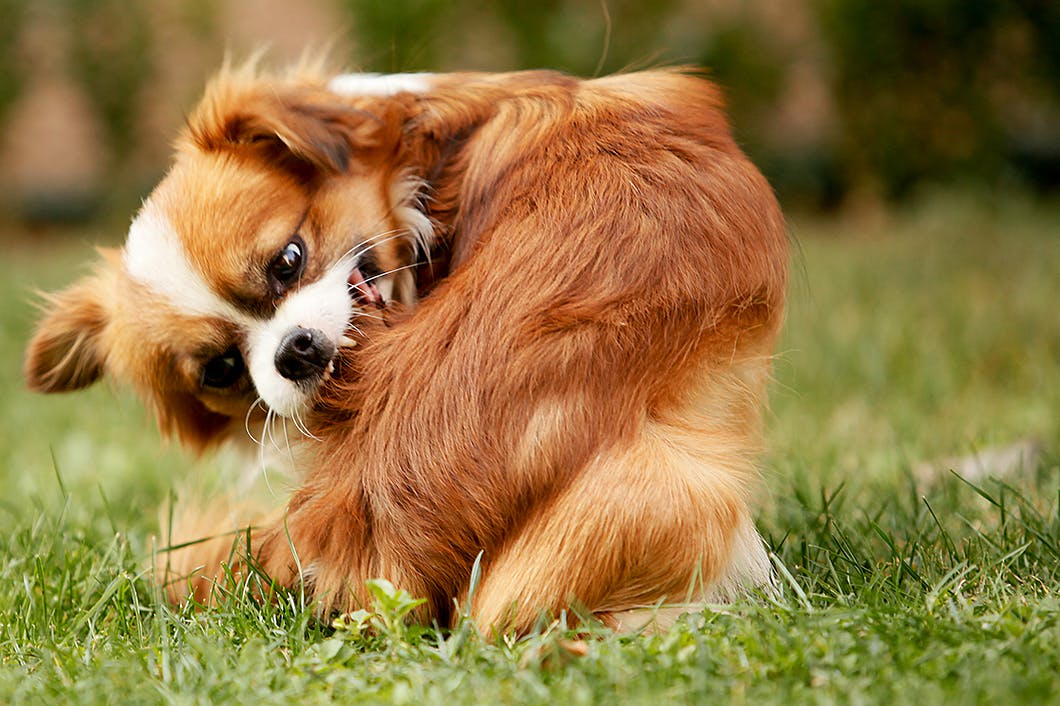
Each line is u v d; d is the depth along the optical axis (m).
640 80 5.59
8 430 9.52
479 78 5.85
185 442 6.23
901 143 21.69
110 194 24.64
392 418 4.84
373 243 5.59
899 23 21.16
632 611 4.66
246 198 5.50
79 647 4.80
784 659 3.98
